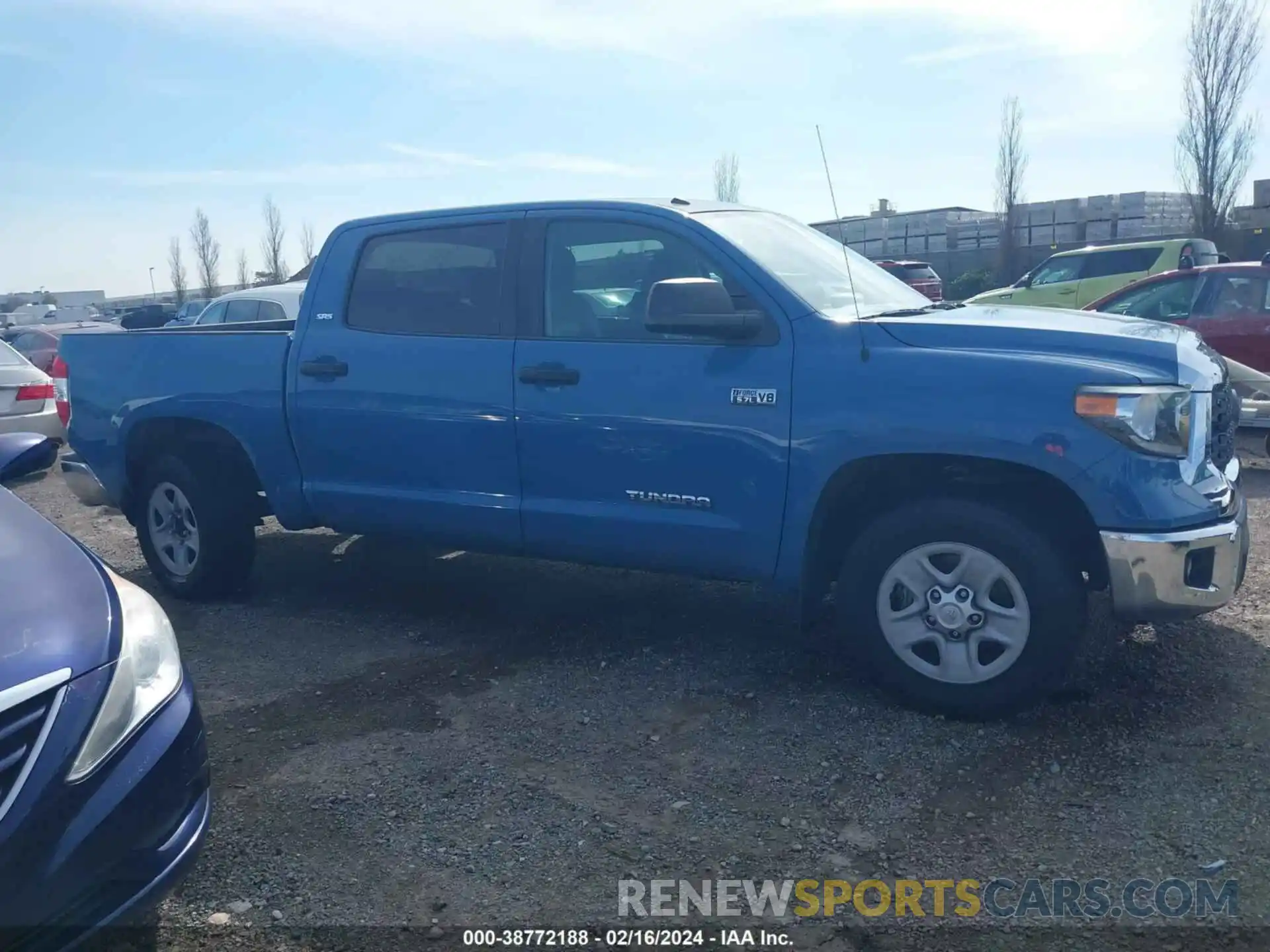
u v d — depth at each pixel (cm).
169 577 620
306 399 546
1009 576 408
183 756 304
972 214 3406
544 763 407
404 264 532
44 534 346
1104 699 440
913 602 427
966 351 412
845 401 421
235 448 590
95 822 274
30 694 272
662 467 459
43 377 1136
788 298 443
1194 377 402
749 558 451
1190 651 486
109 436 618
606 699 463
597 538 480
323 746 427
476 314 508
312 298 554
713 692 466
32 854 262
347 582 647
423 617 578
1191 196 2773
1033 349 409
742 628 543
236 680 500
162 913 323
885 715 435
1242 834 343
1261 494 816
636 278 477
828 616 555
